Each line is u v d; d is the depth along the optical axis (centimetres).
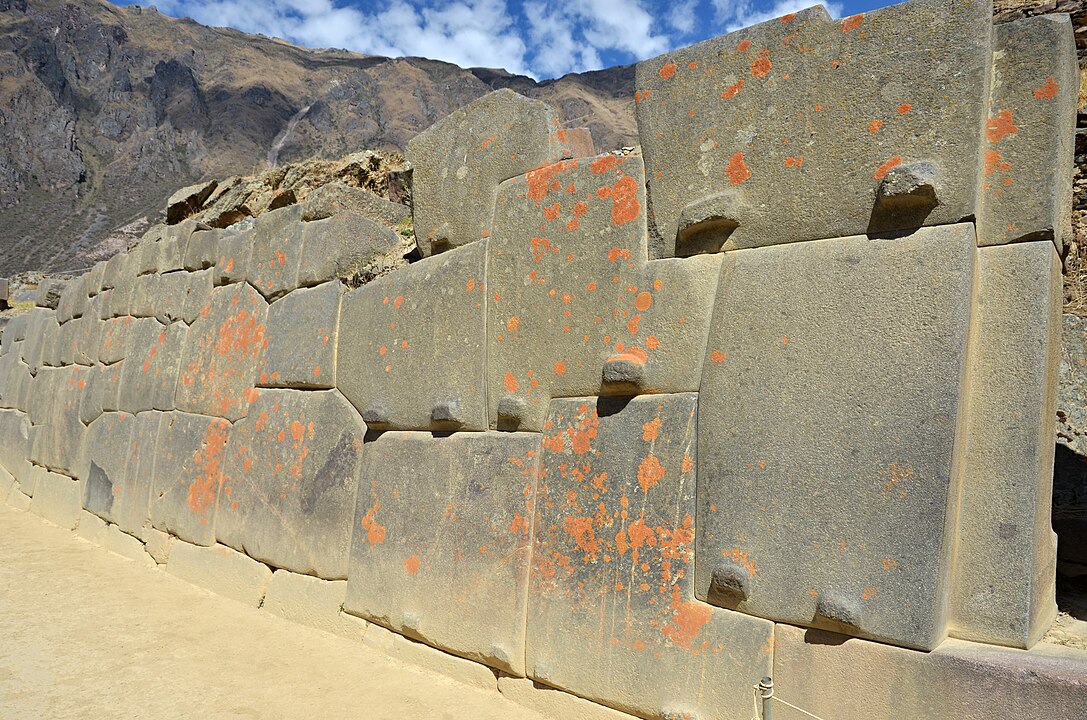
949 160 216
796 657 219
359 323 373
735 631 231
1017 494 205
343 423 371
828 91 236
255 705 288
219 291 480
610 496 264
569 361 284
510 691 284
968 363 213
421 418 333
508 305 306
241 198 635
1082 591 279
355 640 345
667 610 246
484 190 324
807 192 237
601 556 263
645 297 266
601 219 282
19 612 388
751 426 235
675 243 263
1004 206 215
